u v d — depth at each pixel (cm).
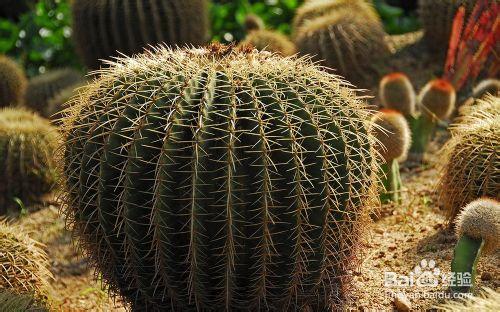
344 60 368
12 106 408
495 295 238
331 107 248
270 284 248
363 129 255
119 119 244
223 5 456
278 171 242
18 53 460
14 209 342
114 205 246
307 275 250
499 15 355
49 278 299
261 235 243
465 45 359
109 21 371
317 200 245
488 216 256
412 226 295
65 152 252
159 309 253
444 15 379
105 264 253
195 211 241
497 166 278
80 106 253
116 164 244
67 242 314
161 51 256
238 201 241
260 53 254
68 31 452
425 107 333
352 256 256
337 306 258
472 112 295
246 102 244
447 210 287
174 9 371
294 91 246
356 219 252
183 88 244
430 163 334
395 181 306
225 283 246
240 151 242
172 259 245
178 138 241
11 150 342
